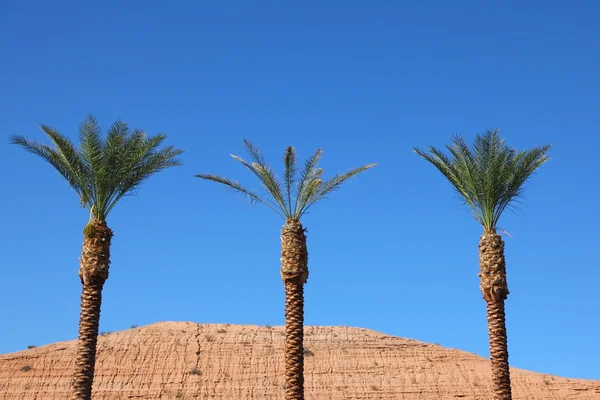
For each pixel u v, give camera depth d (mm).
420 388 70000
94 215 31156
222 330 80312
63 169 31172
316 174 32875
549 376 74125
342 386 69938
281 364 73375
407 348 77312
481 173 32438
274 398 68250
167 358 73375
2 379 68750
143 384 69312
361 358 74875
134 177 31953
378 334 80938
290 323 31219
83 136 31578
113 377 69938
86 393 29344
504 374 30547
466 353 77750
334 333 80312
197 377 70688
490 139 32844
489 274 31531
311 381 70500
